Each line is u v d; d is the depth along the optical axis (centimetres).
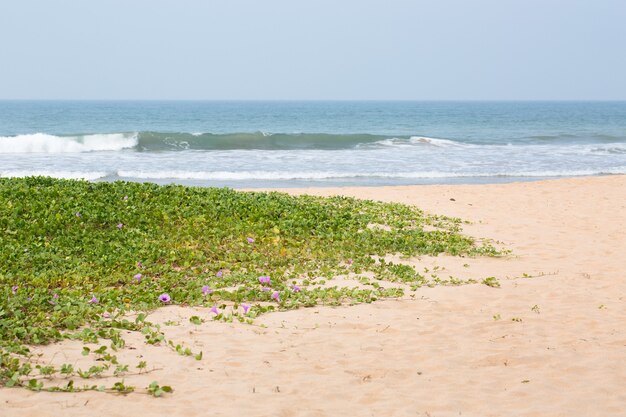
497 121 10819
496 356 864
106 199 1705
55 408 652
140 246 1366
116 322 921
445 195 2528
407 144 4888
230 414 662
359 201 2161
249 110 18288
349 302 1108
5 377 716
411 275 1296
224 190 2006
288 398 711
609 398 733
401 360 845
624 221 2044
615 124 9506
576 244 1695
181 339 891
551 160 4100
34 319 905
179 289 1110
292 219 1681
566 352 885
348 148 4650
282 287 1159
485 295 1177
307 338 921
